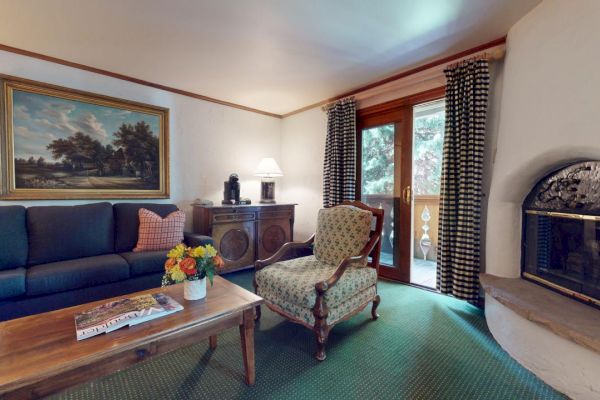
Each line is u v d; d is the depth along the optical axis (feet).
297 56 8.46
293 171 14.06
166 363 5.48
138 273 7.82
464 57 8.21
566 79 5.14
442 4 6.06
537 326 5.03
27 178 8.20
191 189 11.61
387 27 6.95
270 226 11.93
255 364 5.46
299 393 4.67
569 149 5.07
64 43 7.70
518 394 4.63
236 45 7.80
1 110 7.79
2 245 7.00
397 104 10.08
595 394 4.10
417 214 14.51
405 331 6.73
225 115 12.55
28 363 3.21
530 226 6.65
